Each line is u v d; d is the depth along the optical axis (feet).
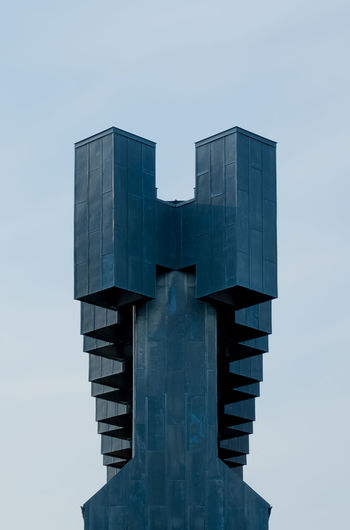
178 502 223.92
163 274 235.40
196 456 225.56
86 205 233.55
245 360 288.30
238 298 232.32
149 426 228.63
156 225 234.79
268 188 235.20
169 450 226.58
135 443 228.84
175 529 222.48
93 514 228.43
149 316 233.35
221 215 230.48
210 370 230.27
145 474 226.38
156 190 238.27
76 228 233.96
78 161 237.25
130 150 233.96
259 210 232.12
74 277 232.12
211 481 224.94
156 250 233.55
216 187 232.73
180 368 229.86
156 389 229.86
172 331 231.71
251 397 278.87
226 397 279.90
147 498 224.94
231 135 232.53
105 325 251.80
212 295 230.07
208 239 231.50
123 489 227.20
